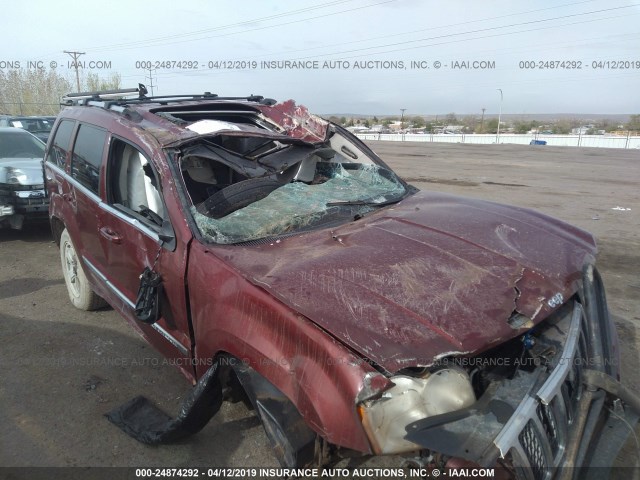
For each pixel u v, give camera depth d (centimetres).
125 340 408
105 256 357
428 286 227
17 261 612
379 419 183
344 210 323
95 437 292
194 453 279
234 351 229
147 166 312
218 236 271
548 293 237
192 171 358
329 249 263
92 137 381
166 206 285
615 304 457
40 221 687
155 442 271
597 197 1078
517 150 2925
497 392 196
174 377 354
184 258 267
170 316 285
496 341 203
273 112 431
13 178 654
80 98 470
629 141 3897
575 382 222
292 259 251
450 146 3422
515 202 1010
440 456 184
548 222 327
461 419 182
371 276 231
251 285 229
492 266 248
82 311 464
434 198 369
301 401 198
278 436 210
